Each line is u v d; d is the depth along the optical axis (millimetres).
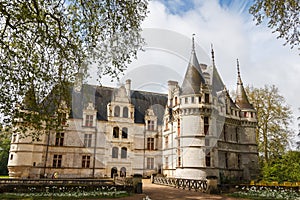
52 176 21797
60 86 6680
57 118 6957
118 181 13148
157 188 13891
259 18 6410
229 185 12578
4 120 6801
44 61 7199
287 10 6445
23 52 7262
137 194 11023
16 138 22734
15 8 6789
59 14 7016
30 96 6777
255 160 25875
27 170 22031
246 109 27531
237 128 26891
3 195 9523
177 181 14602
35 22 7094
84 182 13094
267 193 11695
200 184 12742
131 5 6430
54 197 9523
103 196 10047
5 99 6797
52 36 6996
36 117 6625
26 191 10648
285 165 19406
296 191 12703
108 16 6383
